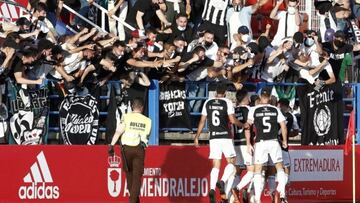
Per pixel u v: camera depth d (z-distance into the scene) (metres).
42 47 49.84
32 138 50.62
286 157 52.47
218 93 50.75
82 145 51.44
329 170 56.41
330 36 57.12
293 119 53.28
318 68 55.59
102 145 51.84
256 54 54.41
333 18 58.81
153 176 52.75
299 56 55.69
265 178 52.84
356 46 57.34
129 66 51.78
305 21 62.16
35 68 50.56
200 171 53.75
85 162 51.47
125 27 56.28
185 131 54.38
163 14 56.12
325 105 56.28
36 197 50.53
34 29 51.75
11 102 50.06
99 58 51.47
